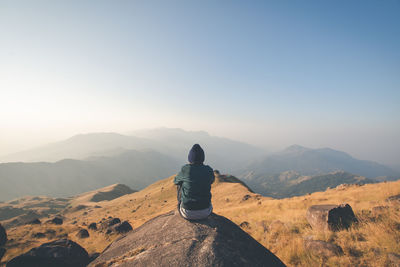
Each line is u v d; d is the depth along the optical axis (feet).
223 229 10.73
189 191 11.11
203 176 11.25
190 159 12.00
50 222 84.38
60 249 20.39
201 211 11.11
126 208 207.31
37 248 20.13
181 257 8.32
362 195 46.83
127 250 10.36
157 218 14.10
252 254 9.39
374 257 15.48
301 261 18.02
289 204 57.41
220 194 155.94
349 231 20.92
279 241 24.00
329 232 21.50
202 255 8.30
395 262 13.89
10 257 34.50
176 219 12.15
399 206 25.58
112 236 53.01
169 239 9.96
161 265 8.15
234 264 8.04
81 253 22.12
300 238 22.82
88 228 68.95
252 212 57.93
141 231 12.42
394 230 18.76
